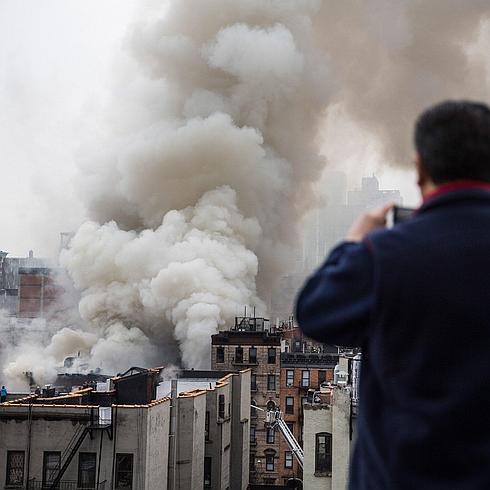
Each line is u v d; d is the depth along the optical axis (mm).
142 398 46875
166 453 44188
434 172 4449
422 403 4027
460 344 4035
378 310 4207
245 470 65938
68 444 39250
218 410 53812
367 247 4375
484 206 4305
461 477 3898
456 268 4129
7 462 39375
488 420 3930
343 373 41938
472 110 4438
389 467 4062
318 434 40188
